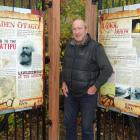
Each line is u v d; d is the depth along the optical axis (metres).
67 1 2.49
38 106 1.98
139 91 1.87
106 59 1.92
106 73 1.90
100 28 2.07
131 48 1.90
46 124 2.05
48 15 1.98
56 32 1.98
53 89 2.00
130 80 1.92
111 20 2.00
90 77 1.94
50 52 1.99
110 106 2.05
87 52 1.93
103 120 2.26
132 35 1.89
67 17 2.48
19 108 1.89
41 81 1.98
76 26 1.91
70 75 1.97
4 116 2.00
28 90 1.92
